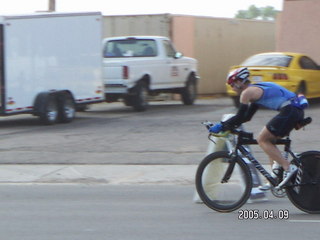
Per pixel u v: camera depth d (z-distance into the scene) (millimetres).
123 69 19078
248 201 8672
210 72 26906
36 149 13219
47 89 17109
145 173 11172
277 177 7941
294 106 7719
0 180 10812
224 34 27500
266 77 18641
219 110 20469
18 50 16312
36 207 8633
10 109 16172
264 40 29922
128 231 7199
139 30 25406
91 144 13734
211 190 8039
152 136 14695
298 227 7324
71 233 7129
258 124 16156
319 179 7914
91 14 18250
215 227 7352
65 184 10516
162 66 20672
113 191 9836
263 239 6789
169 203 8852
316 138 13992
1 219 7891
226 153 7965
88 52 18219
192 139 14195
